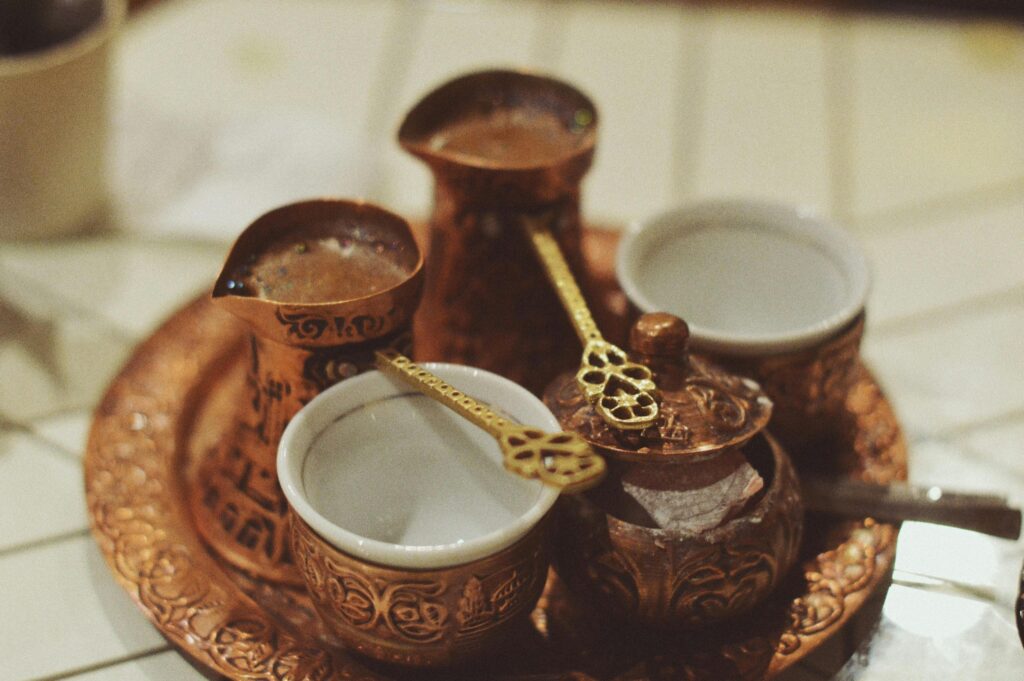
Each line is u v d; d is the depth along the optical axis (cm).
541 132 45
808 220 45
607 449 37
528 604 38
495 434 36
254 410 41
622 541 37
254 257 40
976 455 46
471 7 73
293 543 38
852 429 45
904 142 62
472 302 45
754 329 46
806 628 39
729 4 76
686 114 64
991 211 58
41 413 48
